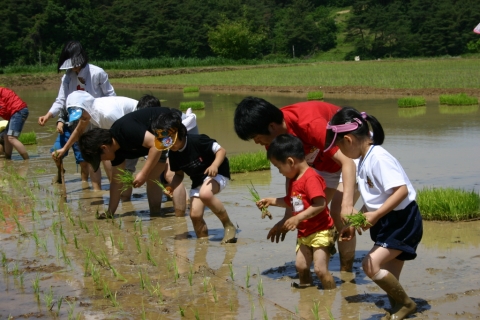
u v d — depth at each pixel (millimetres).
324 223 4539
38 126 17594
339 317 4051
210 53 85312
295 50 88500
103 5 80375
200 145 6066
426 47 76312
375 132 4113
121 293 4605
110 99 7891
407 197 3998
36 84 46312
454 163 9367
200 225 6137
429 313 4039
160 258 5500
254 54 84875
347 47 87125
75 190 8898
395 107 18500
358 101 21156
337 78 32562
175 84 36375
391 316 3969
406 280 4684
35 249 5887
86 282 4902
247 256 5500
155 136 5898
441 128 13336
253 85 31344
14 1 72312
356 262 5246
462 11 74438
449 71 34469
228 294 4520
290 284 4727
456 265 4969
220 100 24891
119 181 7047
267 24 97188
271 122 4637
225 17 84125
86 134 6641
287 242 5922
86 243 6055
